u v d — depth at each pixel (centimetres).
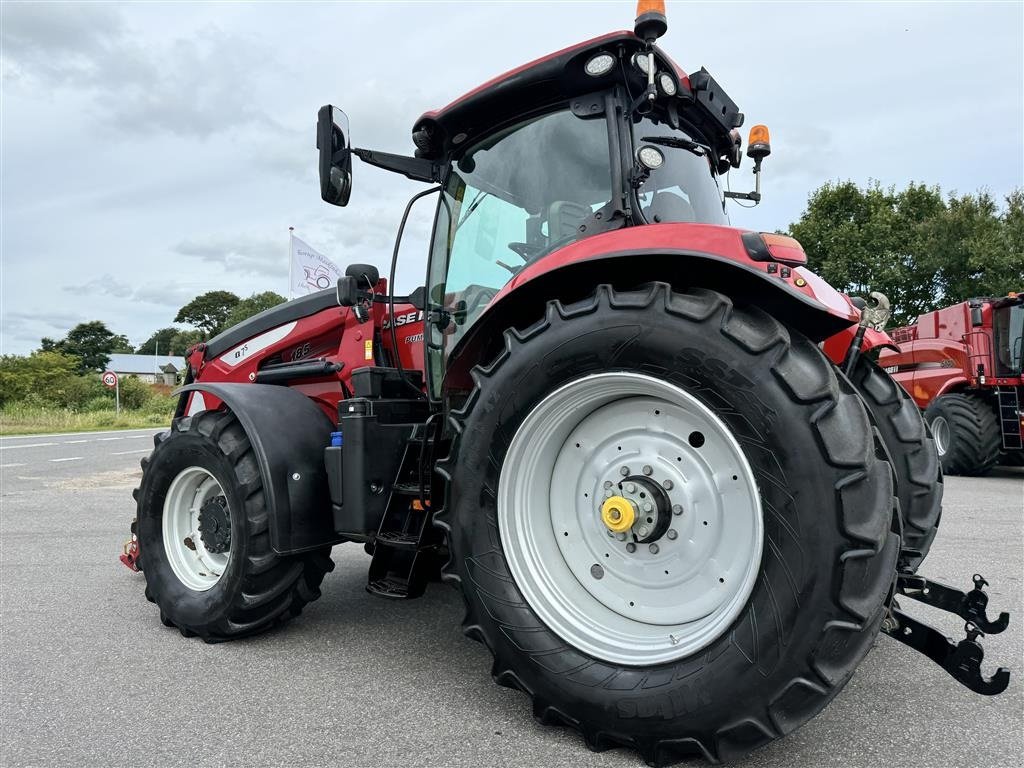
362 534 285
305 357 383
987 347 893
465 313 293
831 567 172
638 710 193
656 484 214
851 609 170
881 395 307
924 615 340
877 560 179
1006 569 413
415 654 290
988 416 887
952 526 554
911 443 298
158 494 333
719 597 203
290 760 201
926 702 236
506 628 220
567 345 212
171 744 212
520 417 221
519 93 267
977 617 232
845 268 2836
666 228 214
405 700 243
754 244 197
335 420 367
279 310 395
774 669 177
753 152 335
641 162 232
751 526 196
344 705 239
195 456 314
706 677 185
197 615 304
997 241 2555
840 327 213
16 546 525
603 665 205
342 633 319
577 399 219
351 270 344
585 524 230
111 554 495
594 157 257
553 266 221
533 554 228
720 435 199
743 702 180
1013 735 212
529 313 240
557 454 235
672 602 212
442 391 274
